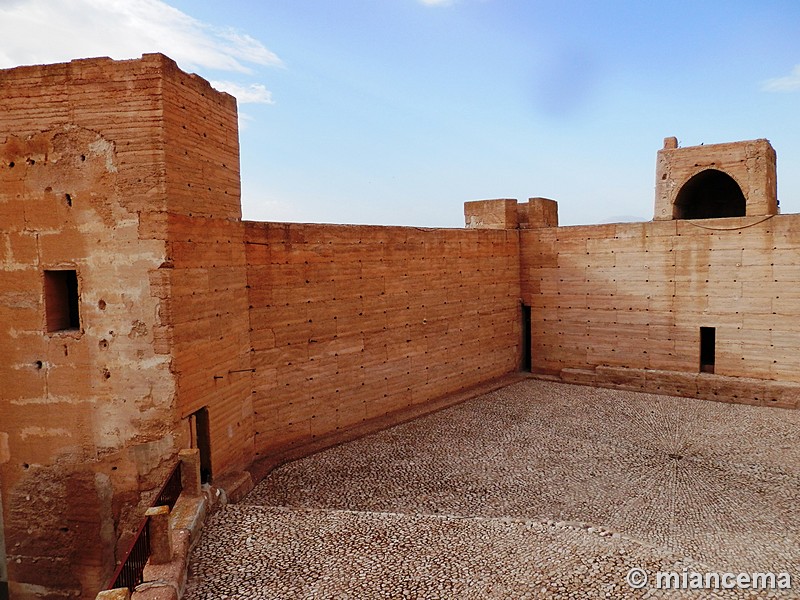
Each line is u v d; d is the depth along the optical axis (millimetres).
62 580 11273
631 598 7984
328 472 13961
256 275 14250
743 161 20125
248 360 13867
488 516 11703
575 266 22812
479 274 21969
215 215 12344
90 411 10969
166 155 10547
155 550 8430
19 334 11102
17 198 10898
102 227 10672
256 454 14359
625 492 12820
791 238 18750
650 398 20359
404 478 13641
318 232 15914
